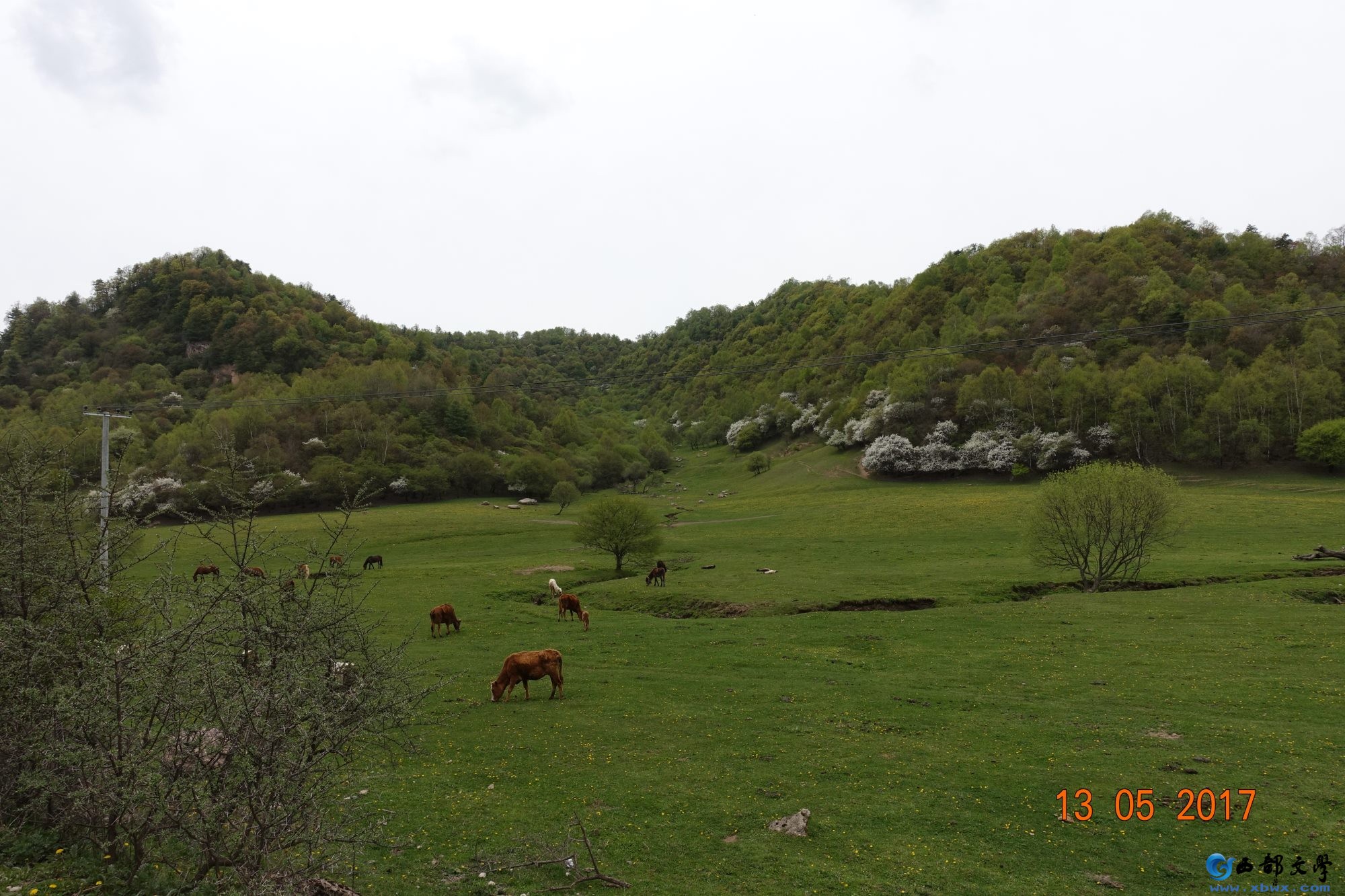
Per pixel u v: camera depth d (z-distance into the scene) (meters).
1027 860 14.31
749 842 15.07
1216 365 136.00
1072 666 29.20
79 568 12.21
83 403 146.38
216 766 9.80
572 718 23.78
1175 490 48.28
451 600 50.44
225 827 9.84
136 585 12.66
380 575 62.53
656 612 49.03
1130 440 121.50
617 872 13.81
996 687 26.78
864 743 21.09
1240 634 33.06
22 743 11.21
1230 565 52.09
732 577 58.06
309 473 136.50
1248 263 180.38
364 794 17.03
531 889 13.11
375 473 138.50
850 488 132.12
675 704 25.47
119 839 11.16
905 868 13.99
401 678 11.50
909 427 144.00
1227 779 17.67
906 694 26.19
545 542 89.31
